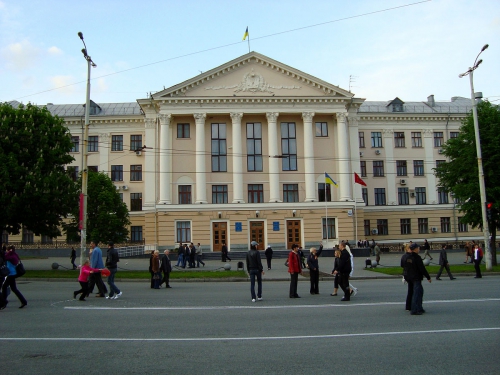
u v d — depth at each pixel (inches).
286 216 1814.7
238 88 1854.1
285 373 265.0
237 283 922.7
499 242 2158.0
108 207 1595.7
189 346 331.9
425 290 679.7
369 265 1237.1
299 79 1881.2
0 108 1170.6
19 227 1180.5
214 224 1803.6
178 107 1830.7
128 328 402.0
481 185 1101.7
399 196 2253.9
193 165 1862.7
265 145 1891.0
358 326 398.6
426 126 2301.9
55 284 880.3
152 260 800.3
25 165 1147.9
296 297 624.4
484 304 518.0
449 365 278.8
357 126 1966.0
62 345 339.0
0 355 312.2
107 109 2381.9
